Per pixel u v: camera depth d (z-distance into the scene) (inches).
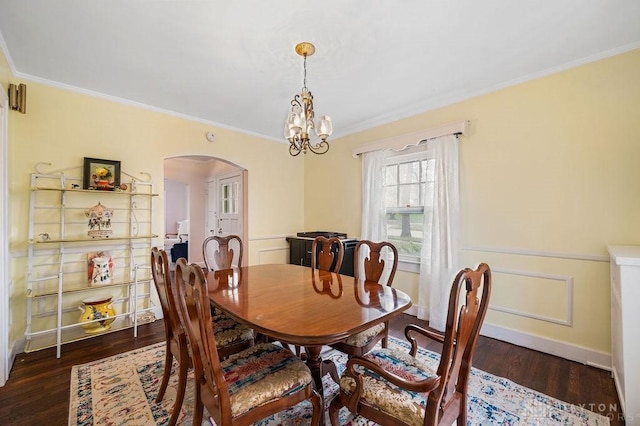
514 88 101.5
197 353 49.1
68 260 105.2
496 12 68.1
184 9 66.8
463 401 47.6
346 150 161.2
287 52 85.0
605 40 78.7
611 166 83.7
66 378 78.4
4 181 79.0
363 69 94.7
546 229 94.9
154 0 63.9
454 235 112.7
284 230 177.5
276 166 173.8
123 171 117.5
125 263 117.3
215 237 111.4
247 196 161.5
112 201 114.8
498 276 105.0
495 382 77.5
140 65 92.0
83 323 99.3
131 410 65.5
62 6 65.6
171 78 100.7
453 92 112.2
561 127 91.9
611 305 80.7
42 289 99.5
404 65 92.3
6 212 79.4
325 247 101.6
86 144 109.0
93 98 110.7
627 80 81.3
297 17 69.8
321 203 175.3
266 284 78.4
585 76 87.7
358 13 68.4
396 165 138.4
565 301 91.3
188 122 136.9
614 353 77.2
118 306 115.6
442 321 113.9
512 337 101.1
